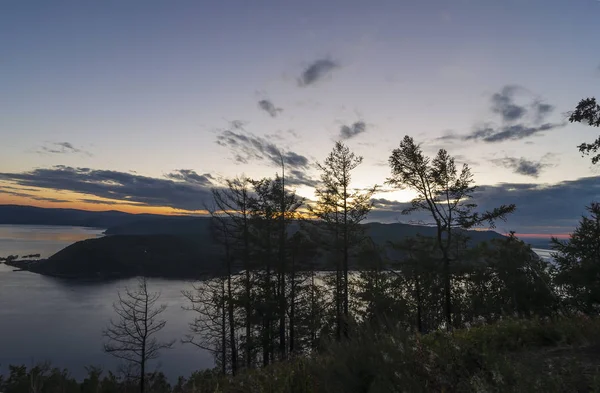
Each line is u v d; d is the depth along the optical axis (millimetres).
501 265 18812
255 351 29234
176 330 72125
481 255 23828
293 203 30969
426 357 3730
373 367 3586
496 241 22219
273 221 30672
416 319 25609
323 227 30172
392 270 26250
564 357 4414
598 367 3723
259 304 27812
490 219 24453
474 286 23766
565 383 3242
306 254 30703
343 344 4141
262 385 5320
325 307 29766
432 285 25391
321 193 30531
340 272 29438
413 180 27266
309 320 29172
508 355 4746
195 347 63688
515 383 3061
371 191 29344
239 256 29547
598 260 13117
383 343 3875
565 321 6367
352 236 29047
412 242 26812
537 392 2881
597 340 5109
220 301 28797
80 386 19797
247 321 28203
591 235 14180
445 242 25812
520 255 18422
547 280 14711
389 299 21109
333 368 3945
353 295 27172
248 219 30344
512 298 16578
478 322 7777
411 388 3176
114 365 52438
